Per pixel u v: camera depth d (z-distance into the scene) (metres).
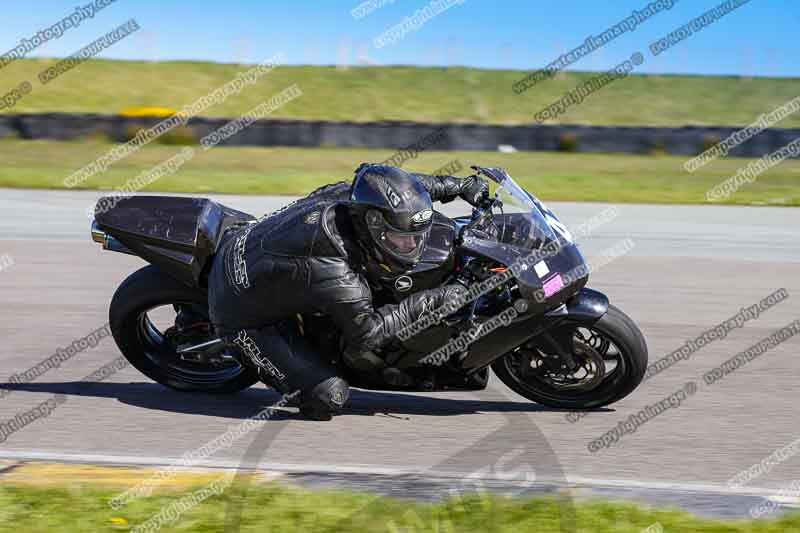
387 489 11.44
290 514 11.38
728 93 104.62
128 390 17.30
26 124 64.12
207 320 17.06
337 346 15.46
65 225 35.06
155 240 15.88
